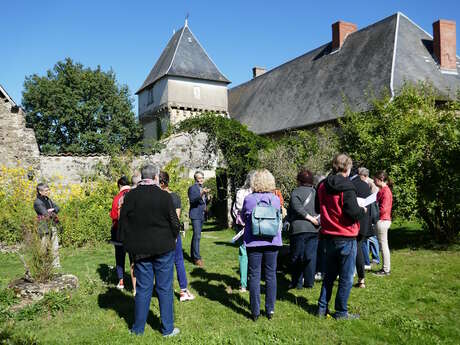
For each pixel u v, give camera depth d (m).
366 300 4.99
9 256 8.59
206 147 14.36
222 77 31.98
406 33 22.61
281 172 11.93
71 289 5.47
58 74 33.44
